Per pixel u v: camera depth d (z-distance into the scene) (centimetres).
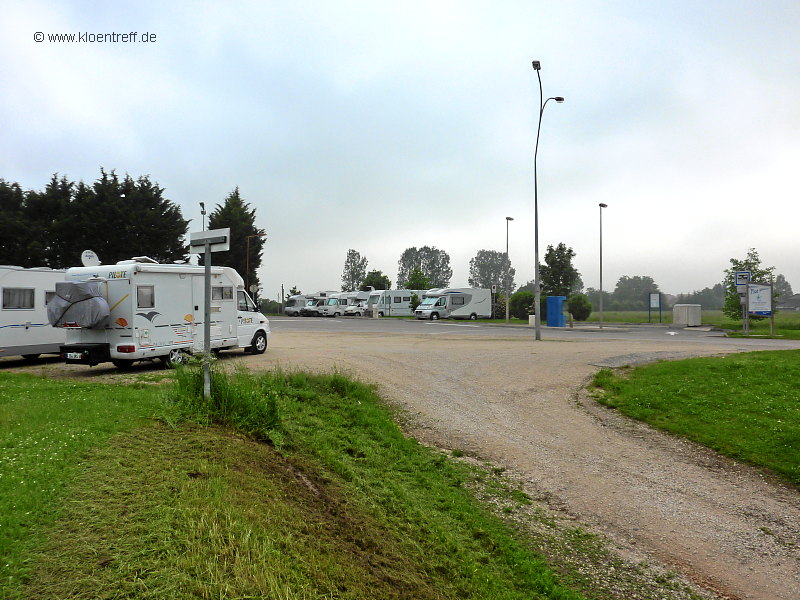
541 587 508
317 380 1115
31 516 379
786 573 557
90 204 3712
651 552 593
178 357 1398
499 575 516
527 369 1502
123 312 1345
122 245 3822
